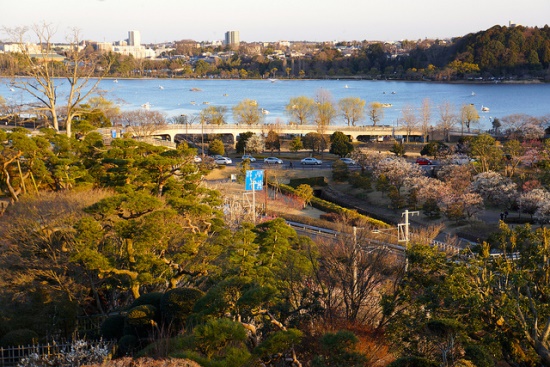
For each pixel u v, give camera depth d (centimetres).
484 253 2803
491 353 2472
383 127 14925
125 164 4847
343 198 9338
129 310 3156
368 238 4553
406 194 8975
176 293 3019
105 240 3838
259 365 2166
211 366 1920
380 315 3123
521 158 9694
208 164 10038
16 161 5500
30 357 2642
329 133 14525
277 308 2681
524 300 2561
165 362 1778
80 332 3322
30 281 3494
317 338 2472
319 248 4050
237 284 2570
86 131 6594
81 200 4500
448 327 2439
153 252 3791
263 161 11925
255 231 3569
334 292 3344
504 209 8281
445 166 9475
